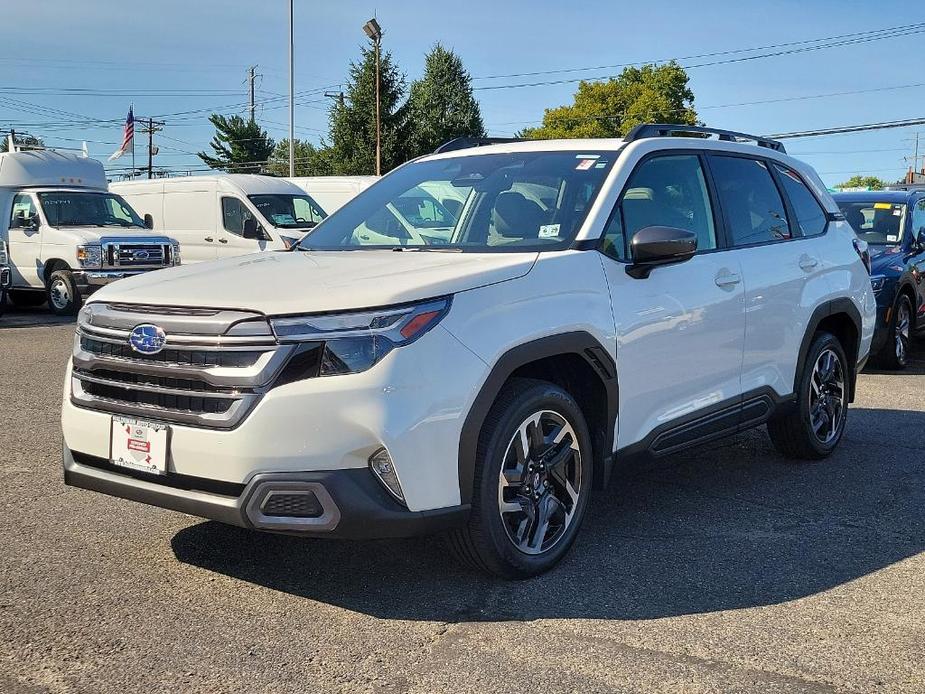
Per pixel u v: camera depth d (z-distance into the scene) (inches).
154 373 135.4
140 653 125.0
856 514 189.5
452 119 2748.5
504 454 143.8
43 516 182.2
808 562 161.3
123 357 139.6
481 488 141.2
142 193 762.8
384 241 180.4
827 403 232.2
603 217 167.8
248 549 164.7
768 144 232.4
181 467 134.2
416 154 2009.1
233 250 703.7
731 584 150.8
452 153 206.5
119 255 600.7
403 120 1994.3
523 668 121.0
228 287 140.3
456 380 134.3
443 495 134.3
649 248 162.7
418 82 2802.7
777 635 131.7
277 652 125.4
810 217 232.7
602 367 159.0
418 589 147.2
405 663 122.3
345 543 168.1
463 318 137.7
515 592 146.3
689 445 184.1
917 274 394.9
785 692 115.3
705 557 163.2
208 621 135.0
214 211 712.4
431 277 139.6
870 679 119.1
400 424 128.7
